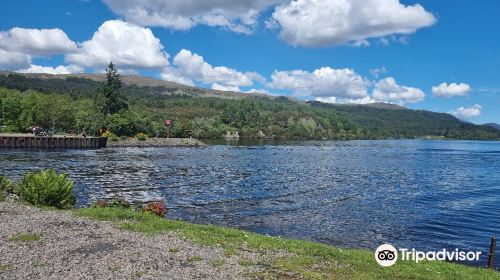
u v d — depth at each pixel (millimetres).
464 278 14906
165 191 40094
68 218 19312
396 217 30812
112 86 143000
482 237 25922
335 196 39406
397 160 89438
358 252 17766
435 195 41906
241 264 13977
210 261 14000
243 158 83375
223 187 43406
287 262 14664
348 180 52125
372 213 32031
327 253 16656
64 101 130375
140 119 135875
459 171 68312
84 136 103750
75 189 39531
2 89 122250
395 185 48812
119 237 16312
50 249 14188
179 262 13625
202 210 31500
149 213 22531
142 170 57656
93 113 129000
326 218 29672
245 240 17875
